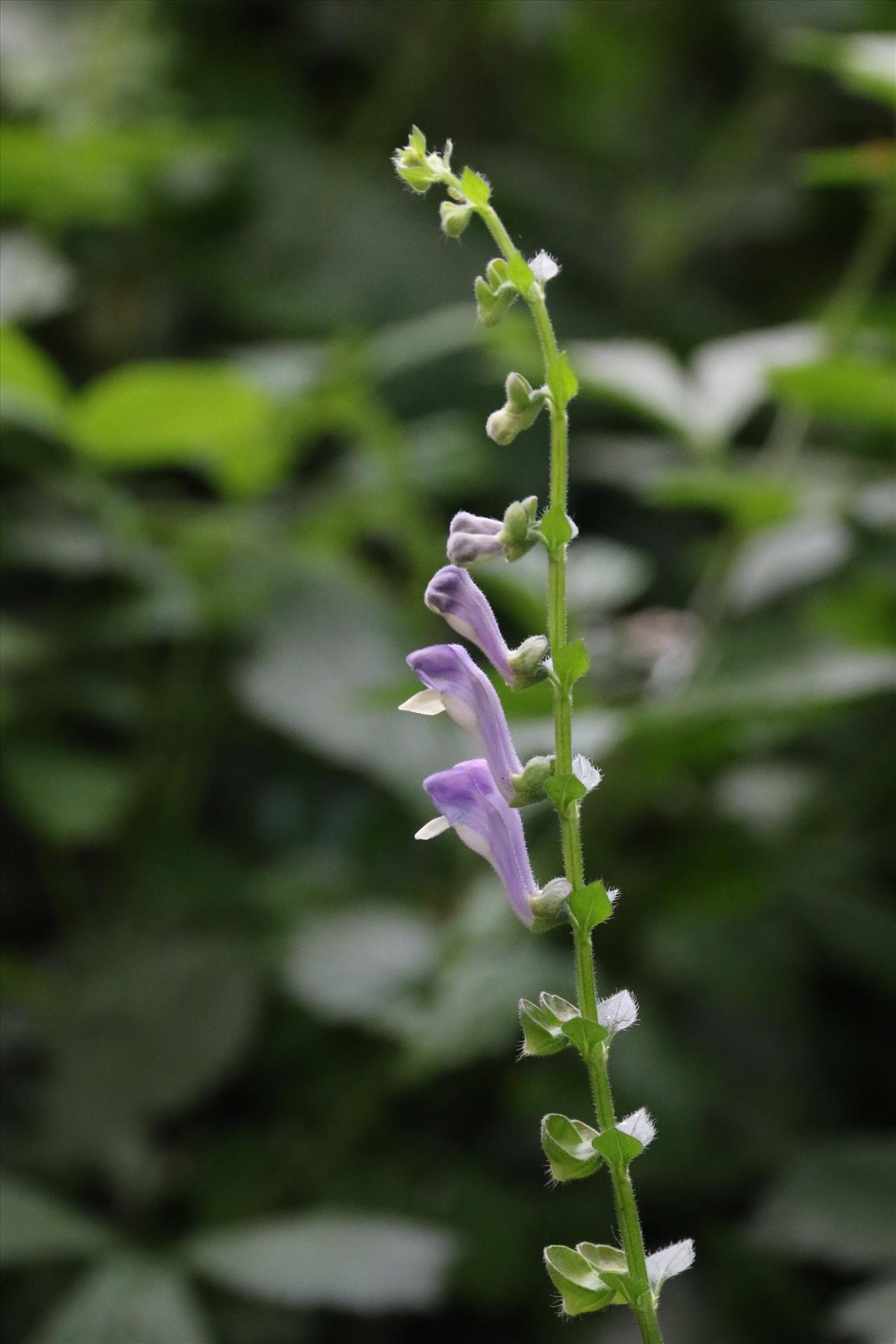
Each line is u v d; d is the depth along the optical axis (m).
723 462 0.77
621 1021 0.44
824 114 1.39
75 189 0.95
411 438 0.97
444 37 1.30
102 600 0.91
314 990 0.64
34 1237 0.59
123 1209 0.72
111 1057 0.69
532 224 1.29
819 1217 0.58
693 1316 0.69
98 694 0.82
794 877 0.77
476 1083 0.78
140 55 1.10
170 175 1.08
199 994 0.71
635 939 0.76
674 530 1.13
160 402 0.71
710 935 0.77
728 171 1.36
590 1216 0.72
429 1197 0.72
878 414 0.69
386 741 0.72
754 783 0.81
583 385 0.79
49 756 0.80
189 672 0.84
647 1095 0.68
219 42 1.30
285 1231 0.60
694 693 0.65
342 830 0.90
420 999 0.65
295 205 1.20
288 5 1.31
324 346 1.06
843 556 0.80
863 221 1.33
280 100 1.30
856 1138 0.63
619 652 0.81
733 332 1.29
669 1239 0.72
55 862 0.88
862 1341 0.66
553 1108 0.75
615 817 0.74
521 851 0.44
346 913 0.71
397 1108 0.77
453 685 0.44
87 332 1.12
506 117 1.43
